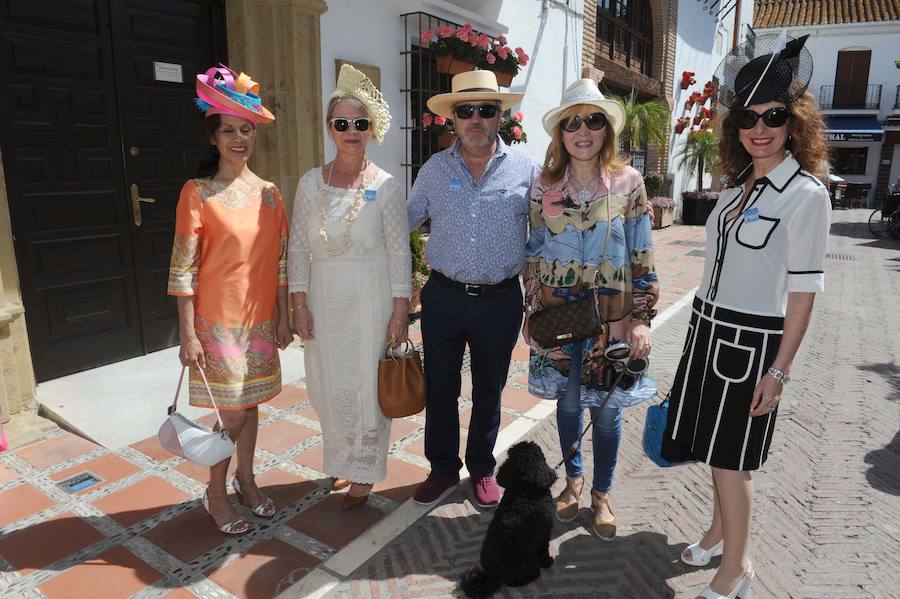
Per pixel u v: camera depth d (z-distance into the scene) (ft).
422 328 9.45
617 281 8.04
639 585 7.91
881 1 77.25
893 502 10.07
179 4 14.62
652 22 42.50
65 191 13.12
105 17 13.32
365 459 9.09
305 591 7.59
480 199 8.70
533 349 8.90
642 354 8.13
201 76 7.85
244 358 8.26
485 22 22.12
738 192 6.96
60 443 11.28
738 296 6.75
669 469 11.02
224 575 7.88
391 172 19.89
